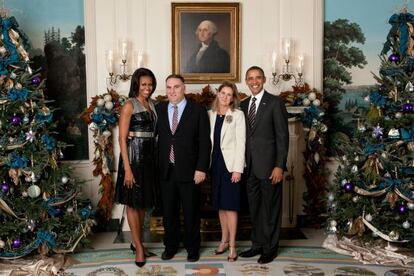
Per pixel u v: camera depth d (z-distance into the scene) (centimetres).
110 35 483
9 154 372
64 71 487
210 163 387
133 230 378
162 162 373
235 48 488
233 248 386
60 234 393
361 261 385
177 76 369
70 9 483
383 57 421
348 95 505
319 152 482
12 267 371
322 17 492
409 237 395
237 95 376
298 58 491
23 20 477
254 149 374
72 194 402
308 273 359
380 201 409
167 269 368
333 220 420
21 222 376
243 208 398
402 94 398
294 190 491
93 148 493
